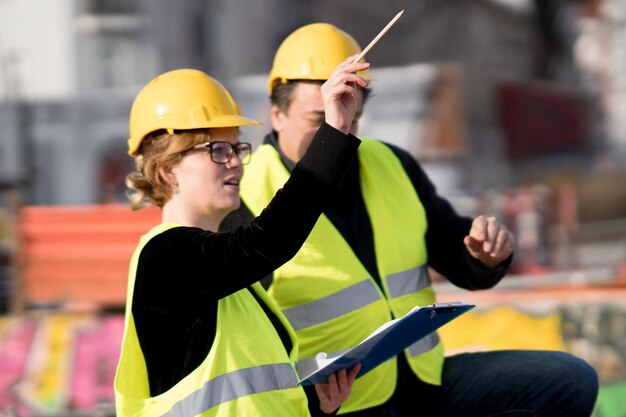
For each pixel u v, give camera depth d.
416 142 24.36
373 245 6.10
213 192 5.01
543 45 52.75
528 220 23.92
